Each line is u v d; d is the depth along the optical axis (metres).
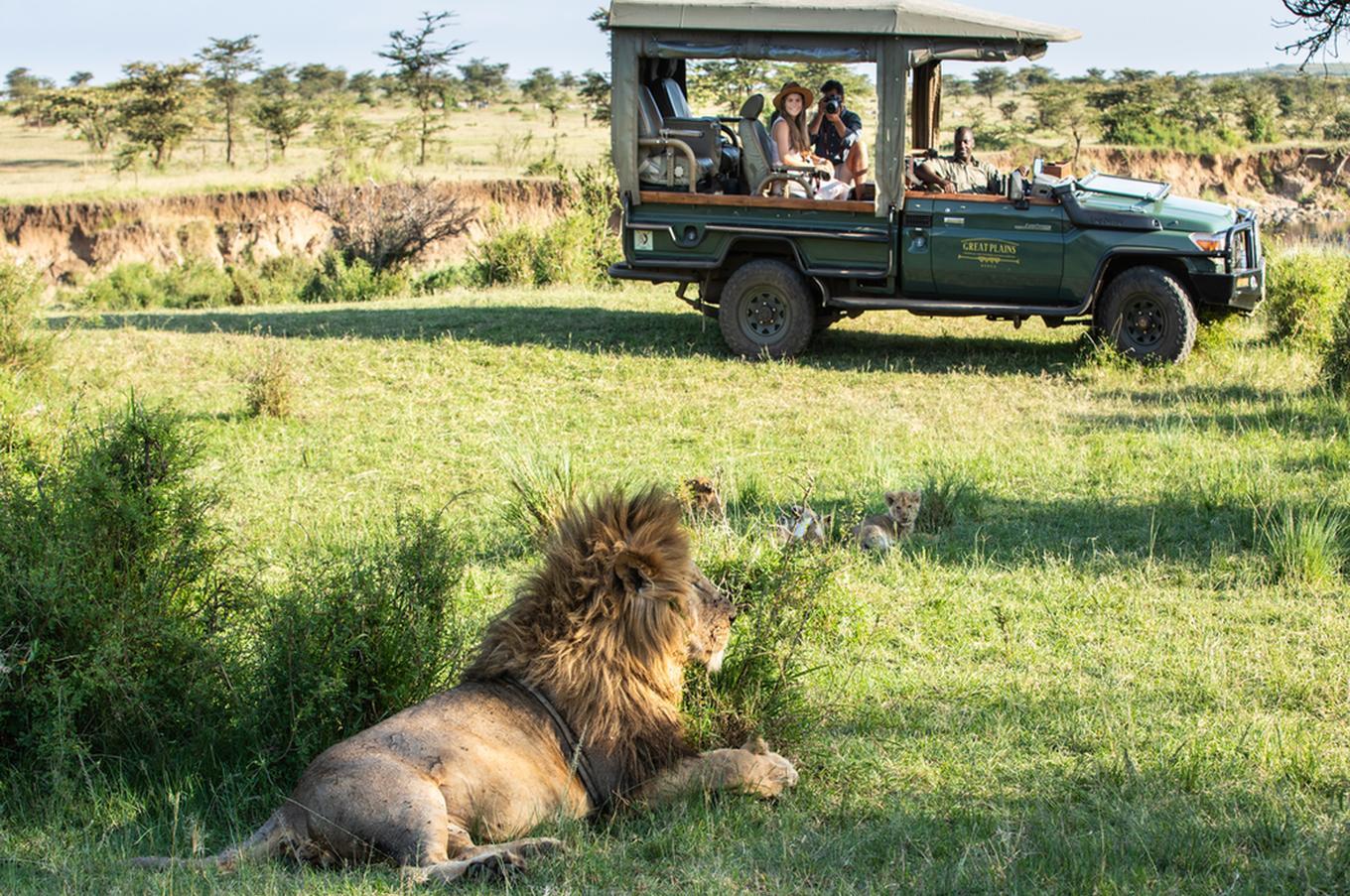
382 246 35.72
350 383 13.70
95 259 47.41
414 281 30.94
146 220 48.16
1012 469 10.31
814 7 13.66
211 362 14.57
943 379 13.68
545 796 4.32
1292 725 5.52
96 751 5.07
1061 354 14.88
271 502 9.60
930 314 14.27
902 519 8.64
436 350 15.02
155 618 5.17
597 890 3.86
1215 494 9.30
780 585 5.62
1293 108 80.62
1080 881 3.98
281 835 4.07
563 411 12.58
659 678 4.61
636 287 21.75
